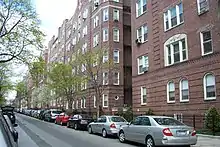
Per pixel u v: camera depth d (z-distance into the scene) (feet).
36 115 166.81
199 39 66.95
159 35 85.05
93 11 145.89
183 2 74.33
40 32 87.92
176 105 74.02
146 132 41.57
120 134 50.37
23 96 319.06
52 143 47.50
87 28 153.07
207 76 64.03
